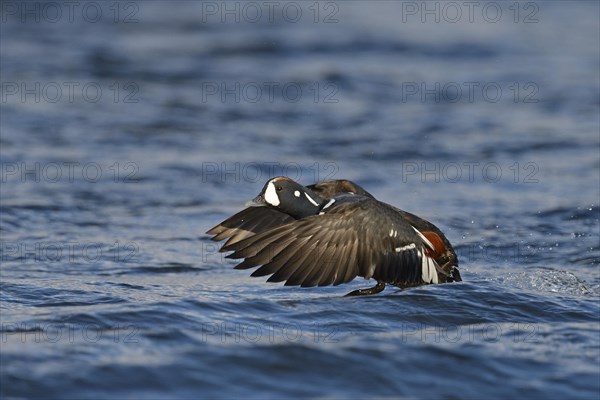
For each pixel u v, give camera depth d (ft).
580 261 43.75
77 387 25.58
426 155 62.23
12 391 25.11
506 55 88.94
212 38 91.04
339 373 27.30
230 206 52.44
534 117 71.05
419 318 32.68
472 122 69.62
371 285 37.96
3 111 67.67
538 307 34.22
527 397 26.16
